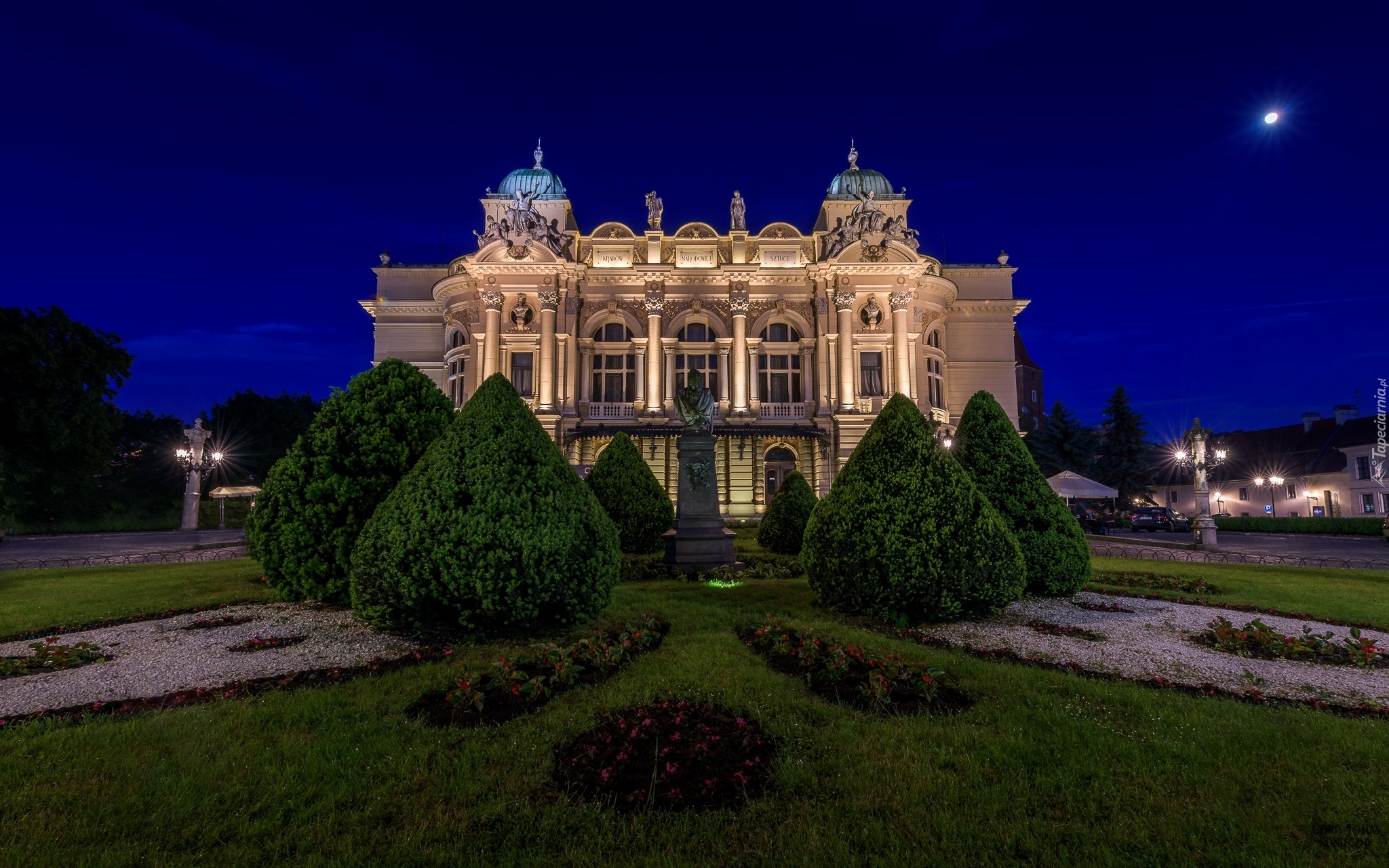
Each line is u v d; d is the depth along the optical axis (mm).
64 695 5645
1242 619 8867
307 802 3826
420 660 6598
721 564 13719
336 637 7590
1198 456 22422
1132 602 9953
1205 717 4973
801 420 33500
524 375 33688
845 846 3385
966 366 40031
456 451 7676
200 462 32531
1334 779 4016
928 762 4277
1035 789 3957
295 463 9367
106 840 3422
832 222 38906
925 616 8406
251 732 4699
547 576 7223
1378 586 11891
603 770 4059
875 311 33406
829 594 8906
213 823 3574
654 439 33188
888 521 8398
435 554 7016
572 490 7945
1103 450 47469
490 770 4125
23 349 31062
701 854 3332
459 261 36969
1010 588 8383
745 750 4449
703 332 35094
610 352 34781
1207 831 3506
